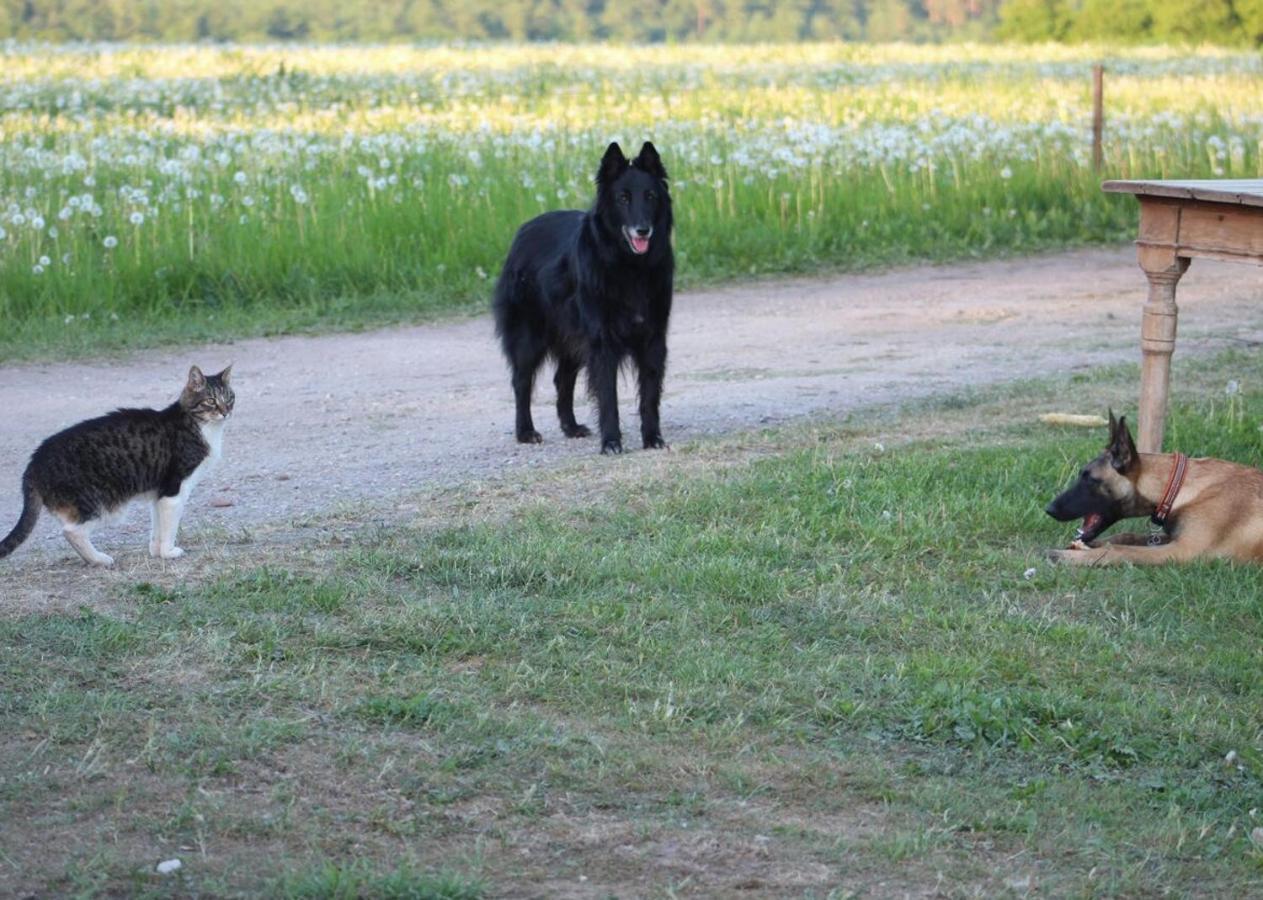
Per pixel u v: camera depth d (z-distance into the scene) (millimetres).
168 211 20312
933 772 5945
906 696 6539
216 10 99000
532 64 55406
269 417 12883
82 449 7867
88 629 6980
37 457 7895
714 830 5387
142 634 6938
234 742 5887
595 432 12227
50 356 15828
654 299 11234
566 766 5805
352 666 6691
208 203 21609
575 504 9438
